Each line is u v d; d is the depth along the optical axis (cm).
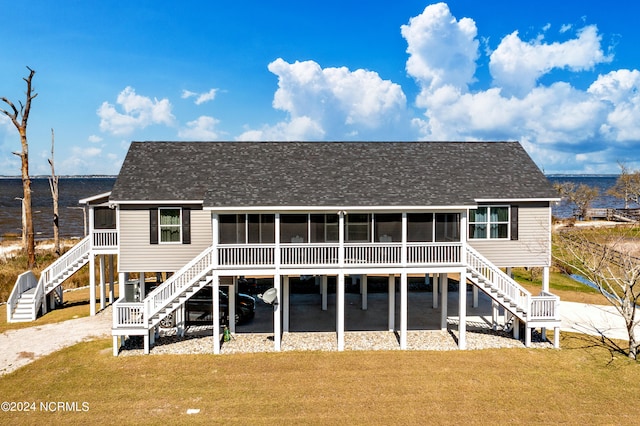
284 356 1705
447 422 1216
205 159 2119
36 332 1978
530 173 2080
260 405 1312
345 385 1445
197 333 1980
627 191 6575
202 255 1770
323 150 2227
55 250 3647
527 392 1396
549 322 1789
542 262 1980
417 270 1786
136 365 1612
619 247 3038
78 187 18825
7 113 3131
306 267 1770
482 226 1958
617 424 1209
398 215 1959
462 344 1789
